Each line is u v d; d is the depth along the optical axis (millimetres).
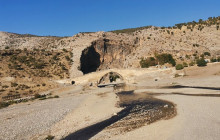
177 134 20422
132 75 88062
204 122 23344
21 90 60844
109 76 121688
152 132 21875
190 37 155125
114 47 147250
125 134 22047
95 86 81625
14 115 34375
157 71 87125
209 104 32344
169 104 36625
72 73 91688
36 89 64938
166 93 50844
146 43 155750
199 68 89500
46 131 24750
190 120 24719
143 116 29547
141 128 23719
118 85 86875
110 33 172875
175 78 80312
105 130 24125
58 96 58625
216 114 26125
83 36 160125
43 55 103188
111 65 142875
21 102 50750
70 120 29312
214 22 173875
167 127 23062
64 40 165750
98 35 157500
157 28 195625
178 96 43656
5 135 23547
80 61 106875
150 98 45625
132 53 153375
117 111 33906
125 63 142875
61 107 39438
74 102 45531
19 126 26969
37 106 42781
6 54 88500
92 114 32375
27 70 79250
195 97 40000
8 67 75750
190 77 77062
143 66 111125
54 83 75250
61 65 96750
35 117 31641
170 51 129500
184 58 116938
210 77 70562
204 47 134750
